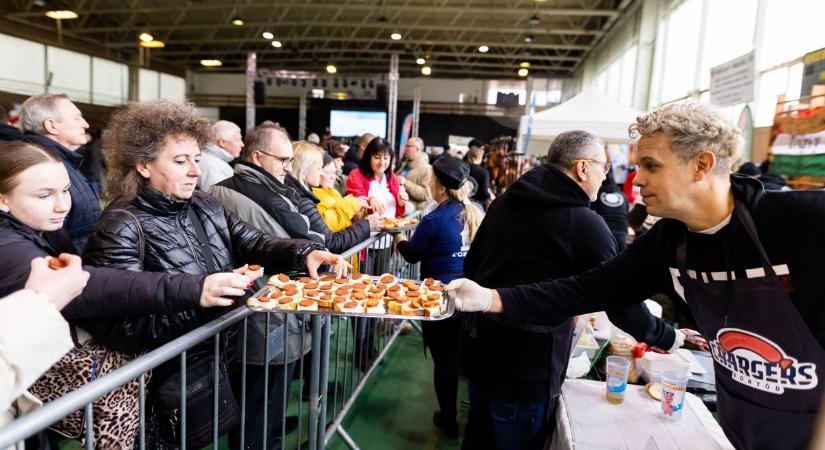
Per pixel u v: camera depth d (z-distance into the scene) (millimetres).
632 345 1990
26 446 1147
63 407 869
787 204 926
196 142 1397
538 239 1577
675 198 1000
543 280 1570
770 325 962
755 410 1028
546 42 16203
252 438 1970
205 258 1479
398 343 3609
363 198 3373
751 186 970
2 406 837
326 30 16422
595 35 14242
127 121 1334
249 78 13719
